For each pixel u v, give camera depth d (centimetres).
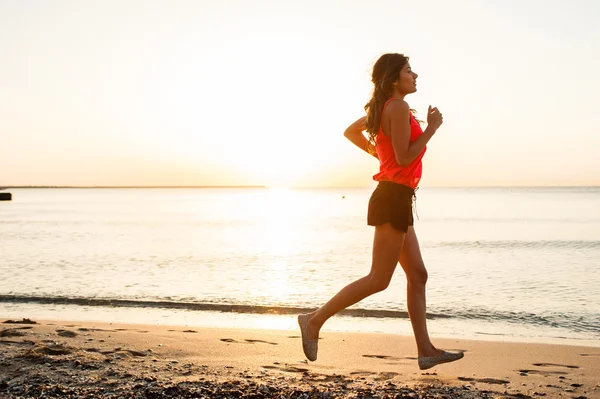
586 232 2750
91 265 1566
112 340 560
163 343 558
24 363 437
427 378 452
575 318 887
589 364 556
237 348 559
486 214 4944
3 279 1303
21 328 622
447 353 391
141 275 1373
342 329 797
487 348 655
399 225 373
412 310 395
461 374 484
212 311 939
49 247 2089
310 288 1190
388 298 1038
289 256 1806
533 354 616
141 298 1059
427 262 1639
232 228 3303
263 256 1800
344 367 505
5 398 361
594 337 766
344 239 2494
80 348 507
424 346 392
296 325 832
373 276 383
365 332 775
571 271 1434
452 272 1424
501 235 2616
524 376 473
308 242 2341
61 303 1004
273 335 685
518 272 1420
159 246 2148
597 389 414
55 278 1320
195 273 1416
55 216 4928
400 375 464
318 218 4653
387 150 376
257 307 969
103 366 437
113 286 1206
